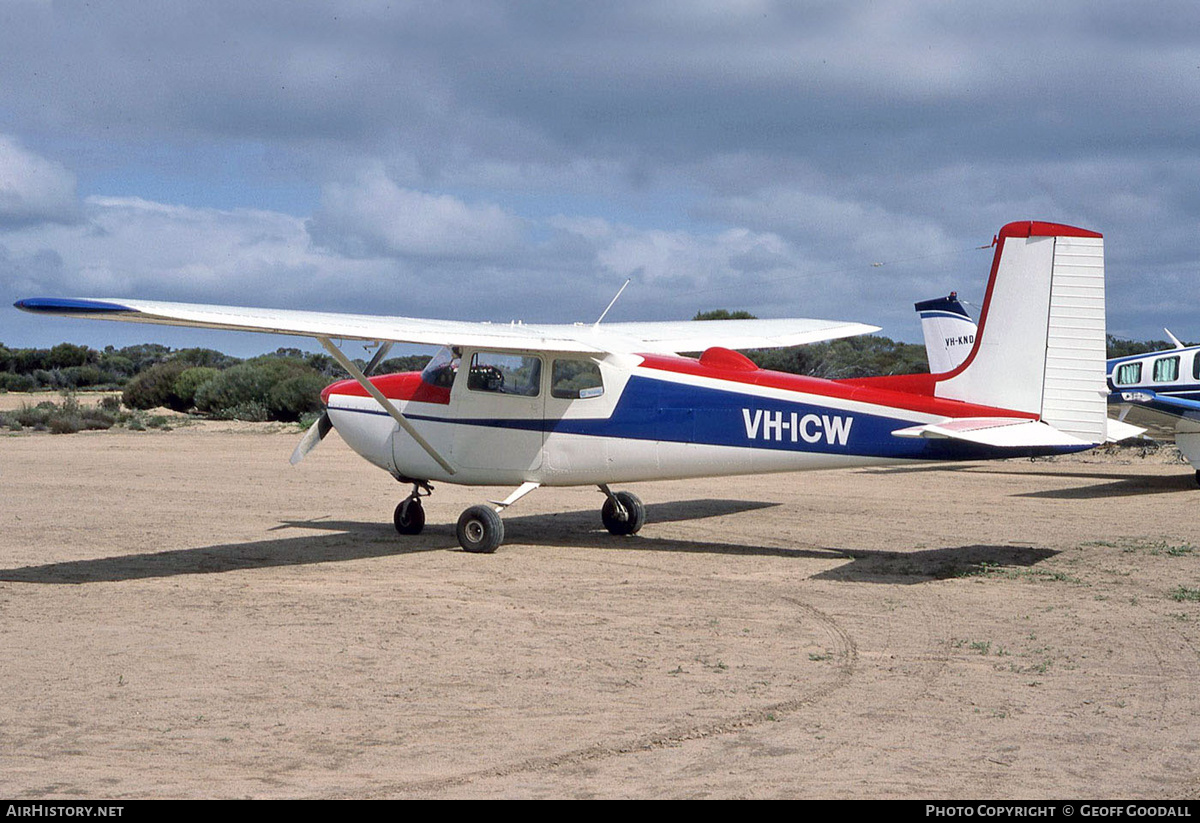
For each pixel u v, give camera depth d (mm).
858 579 9477
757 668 6461
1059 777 4648
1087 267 9469
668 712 5586
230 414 39000
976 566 10133
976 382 9891
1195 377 20781
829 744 5086
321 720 5441
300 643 7082
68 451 24797
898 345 57594
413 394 12023
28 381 70438
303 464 21688
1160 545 11352
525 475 11477
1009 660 6645
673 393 10812
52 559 10555
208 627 7559
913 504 15125
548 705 5703
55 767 4738
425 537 12203
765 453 10531
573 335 11773
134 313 8211
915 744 5086
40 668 6434
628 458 11023
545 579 9547
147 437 30000
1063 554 10812
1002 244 9766
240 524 13211
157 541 11773
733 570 9992
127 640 7160
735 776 4660
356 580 9484
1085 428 9477
